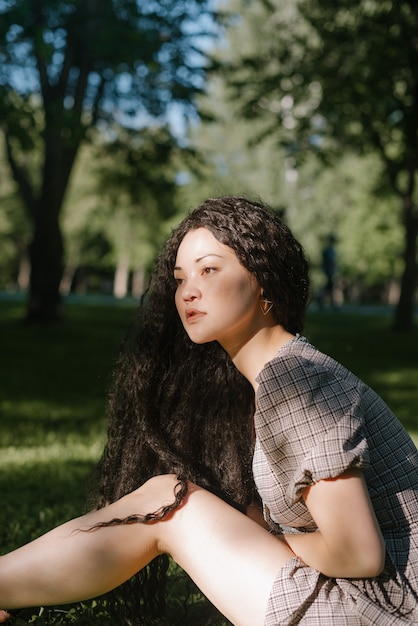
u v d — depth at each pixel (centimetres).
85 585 218
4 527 370
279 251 214
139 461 252
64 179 1686
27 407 791
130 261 4531
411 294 1794
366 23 1262
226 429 251
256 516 253
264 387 195
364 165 3103
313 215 3456
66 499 431
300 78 1390
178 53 1438
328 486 187
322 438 190
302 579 202
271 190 3491
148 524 220
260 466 213
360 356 1326
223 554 211
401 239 3334
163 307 244
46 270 1702
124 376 254
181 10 1414
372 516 188
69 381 995
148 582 256
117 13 1398
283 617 199
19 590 216
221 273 211
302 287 222
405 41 1219
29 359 1195
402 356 1338
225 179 3559
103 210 3788
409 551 199
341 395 195
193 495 221
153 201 2014
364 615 195
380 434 203
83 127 1397
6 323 1700
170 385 249
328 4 1366
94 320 1838
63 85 1520
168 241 234
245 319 213
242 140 3653
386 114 1398
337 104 1363
